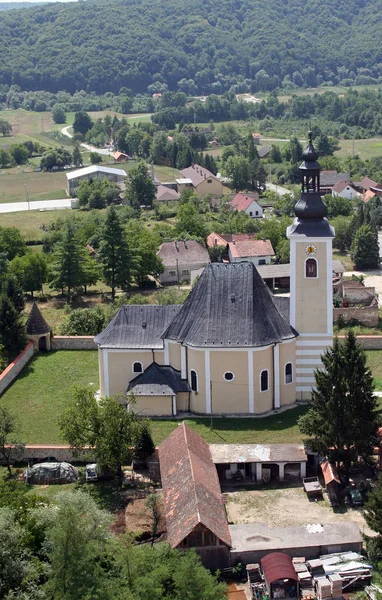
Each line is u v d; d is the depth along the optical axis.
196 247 156.38
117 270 143.50
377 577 59.22
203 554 60.47
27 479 75.31
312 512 69.00
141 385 87.69
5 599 53.34
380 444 73.31
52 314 135.62
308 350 88.56
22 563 56.09
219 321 86.69
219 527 61.47
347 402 71.56
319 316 87.75
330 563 60.03
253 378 86.12
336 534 62.78
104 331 91.56
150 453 77.06
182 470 67.88
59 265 142.50
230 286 88.00
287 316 89.75
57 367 103.38
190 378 87.94
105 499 71.75
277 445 76.31
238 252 156.00
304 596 58.12
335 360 72.56
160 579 55.06
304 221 86.50
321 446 72.38
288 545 61.56
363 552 62.00
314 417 73.81
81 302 143.00
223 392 86.88
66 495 61.31
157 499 67.75
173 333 88.62
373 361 103.38
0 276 144.12
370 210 195.12
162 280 153.62
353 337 72.75
